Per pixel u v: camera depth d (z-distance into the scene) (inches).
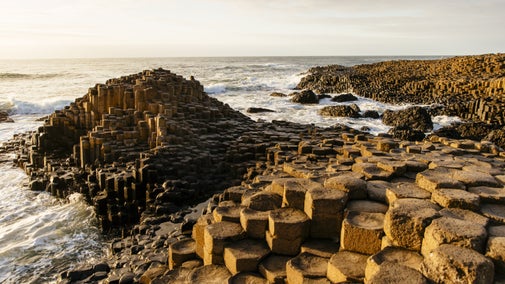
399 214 189.0
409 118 974.4
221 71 3014.3
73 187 531.5
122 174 481.7
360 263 193.2
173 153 520.4
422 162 322.0
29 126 969.5
